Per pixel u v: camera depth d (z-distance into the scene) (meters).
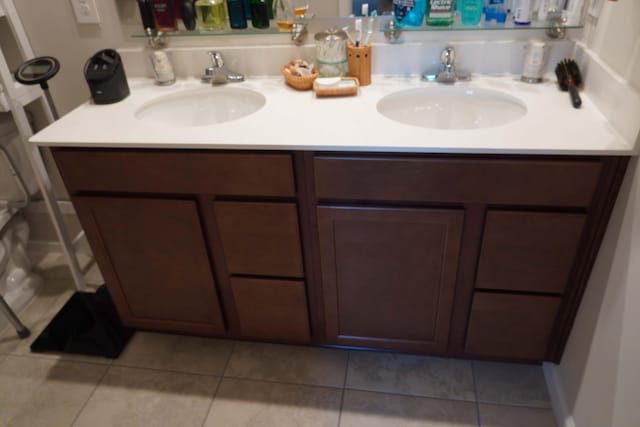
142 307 1.66
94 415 1.56
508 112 1.42
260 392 1.59
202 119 1.65
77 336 1.79
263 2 1.52
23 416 1.57
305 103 1.44
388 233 1.33
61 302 1.99
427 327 1.51
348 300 1.50
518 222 1.24
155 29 1.60
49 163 1.98
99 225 1.48
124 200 1.40
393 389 1.57
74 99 1.81
